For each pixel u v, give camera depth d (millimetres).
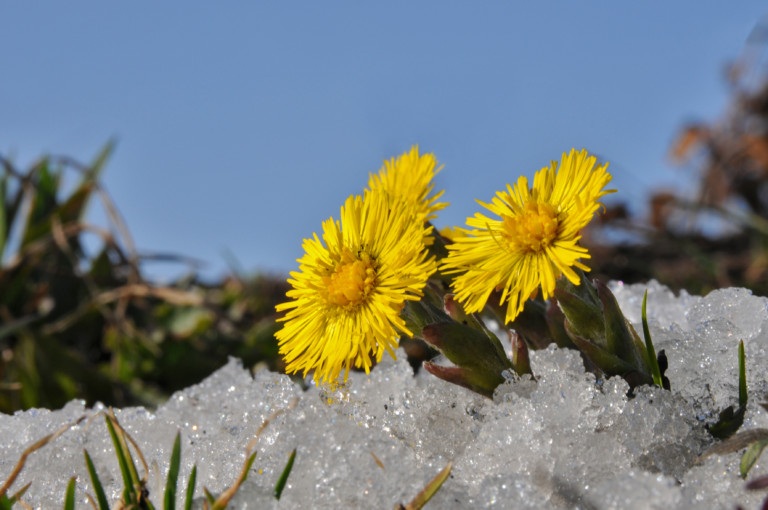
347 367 350
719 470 340
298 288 362
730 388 357
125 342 591
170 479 346
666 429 349
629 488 332
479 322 362
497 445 351
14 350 547
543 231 346
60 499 363
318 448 351
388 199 364
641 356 361
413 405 367
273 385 375
